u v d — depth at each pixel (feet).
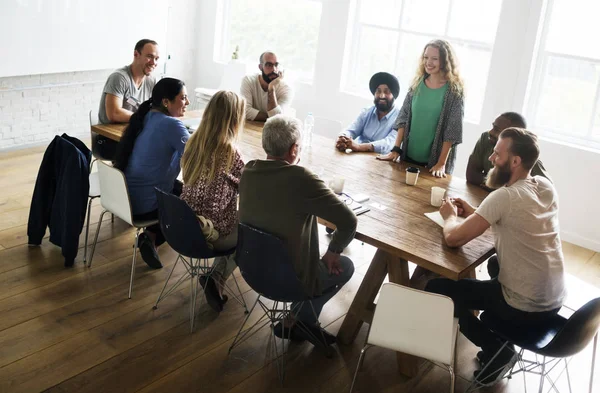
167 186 11.93
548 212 8.69
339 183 10.87
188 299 11.73
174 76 22.49
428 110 12.99
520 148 8.59
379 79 14.69
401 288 7.75
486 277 13.73
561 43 15.92
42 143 19.27
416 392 9.77
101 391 9.14
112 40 19.65
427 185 11.91
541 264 8.58
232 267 11.24
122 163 11.80
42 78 18.61
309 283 9.27
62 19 18.07
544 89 16.40
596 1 15.19
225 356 10.18
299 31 20.70
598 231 15.79
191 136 10.36
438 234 9.69
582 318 7.75
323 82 20.02
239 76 20.81
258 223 8.90
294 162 8.96
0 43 16.85
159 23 21.06
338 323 11.46
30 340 10.09
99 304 11.30
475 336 9.67
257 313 11.49
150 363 9.85
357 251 14.44
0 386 9.01
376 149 13.97
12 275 11.91
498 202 8.61
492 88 16.75
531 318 8.77
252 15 21.71
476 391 9.94
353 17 19.22
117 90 14.12
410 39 18.40
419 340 8.02
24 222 14.07
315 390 9.61
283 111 16.20
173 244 10.39
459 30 17.53
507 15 16.08
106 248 13.32
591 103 15.78
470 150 17.53
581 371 10.79
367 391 9.68
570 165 15.88
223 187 10.28
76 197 11.96
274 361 10.17
